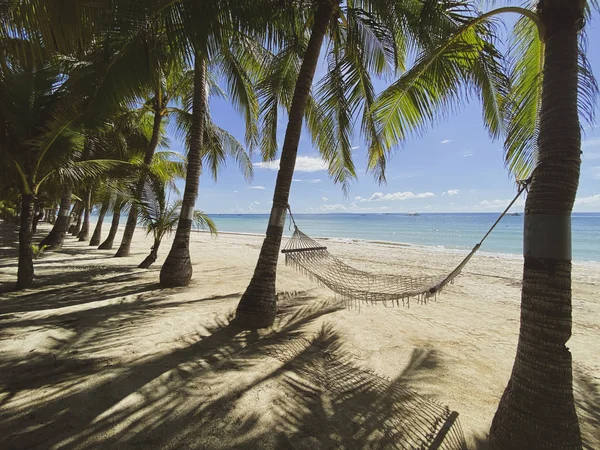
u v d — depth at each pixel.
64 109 4.55
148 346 2.98
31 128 4.92
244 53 5.73
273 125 5.11
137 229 26.89
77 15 2.53
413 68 2.87
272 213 3.80
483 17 2.24
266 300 3.74
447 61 2.99
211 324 3.69
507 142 2.92
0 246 11.50
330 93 4.64
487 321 4.40
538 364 1.57
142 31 2.87
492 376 2.78
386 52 4.11
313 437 1.82
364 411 2.12
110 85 3.12
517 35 2.83
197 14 2.88
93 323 3.49
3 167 5.29
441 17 3.11
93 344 2.93
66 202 11.25
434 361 3.03
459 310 4.95
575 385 2.68
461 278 7.82
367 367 2.83
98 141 7.20
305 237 4.31
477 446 1.83
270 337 3.42
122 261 8.67
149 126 10.39
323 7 3.69
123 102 3.34
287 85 5.14
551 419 1.52
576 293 6.29
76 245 12.89
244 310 3.72
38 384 2.20
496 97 3.49
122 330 3.33
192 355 2.85
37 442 1.65
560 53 1.62
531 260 1.64
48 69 5.00
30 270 5.41
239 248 14.34
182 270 5.77
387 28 3.75
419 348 3.35
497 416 1.72
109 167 6.05
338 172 5.59
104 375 2.38
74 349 2.79
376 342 3.46
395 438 1.86
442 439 1.87
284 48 4.49
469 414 2.16
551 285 1.57
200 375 2.47
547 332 1.56
